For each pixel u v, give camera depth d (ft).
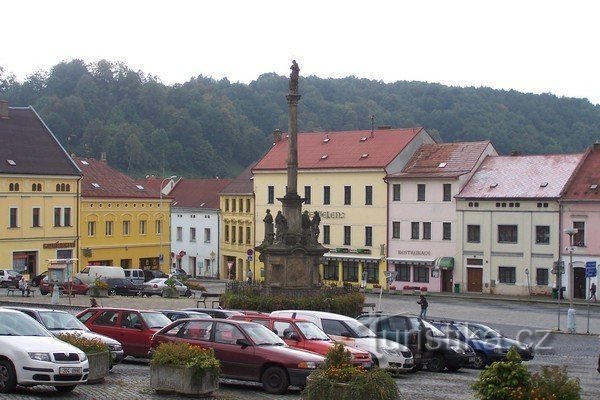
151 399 71.31
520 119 598.34
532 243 256.73
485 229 266.16
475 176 277.03
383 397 62.39
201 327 84.84
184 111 597.93
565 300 242.78
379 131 315.17
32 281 251.19
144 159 565.12
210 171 586.04
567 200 249.75
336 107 639.76
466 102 629.51
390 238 288.92
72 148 565.53
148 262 326.85
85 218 301.02
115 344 89.15
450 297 254.06
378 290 274.57
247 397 76.84
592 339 157.89
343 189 301.84
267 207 328.70
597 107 640.58
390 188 289.53
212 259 364.79
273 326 91.66
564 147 565.94
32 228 277.85
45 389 73.87
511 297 252.01
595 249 245.45
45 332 75.82
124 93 630.74
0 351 70.28
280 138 345.72
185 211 378.94
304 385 78.79
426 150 297.53
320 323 101.04
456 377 102.73
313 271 165.17
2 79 654.53
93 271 248.73
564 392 57.57
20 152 281.54
